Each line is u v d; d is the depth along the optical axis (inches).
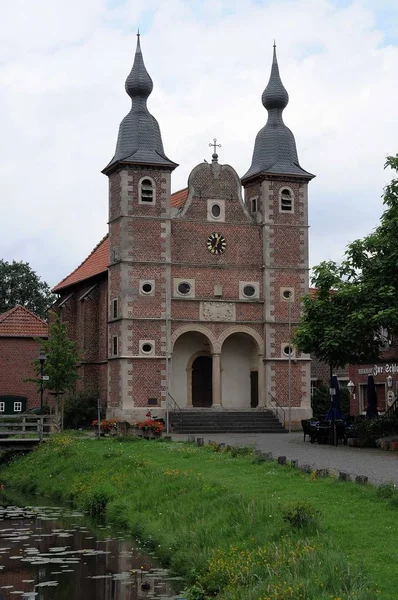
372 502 954.1
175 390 2497.5
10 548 1069.1
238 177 2514.8
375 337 1846.7
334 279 1812.3
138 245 2401.6
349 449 1690.5
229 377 2551.7
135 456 1569.9
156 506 1189.7
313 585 695.7
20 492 1678.2
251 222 2517.2
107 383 2497.5
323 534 832.9
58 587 892.0
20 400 2994.6
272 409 2458.2
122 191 2401.6
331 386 1883.6
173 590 869.2
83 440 1979.6
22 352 3014.3
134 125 2444.6
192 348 2524.6
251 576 770.8
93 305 2659.9
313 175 2549.2
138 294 2393.0
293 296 2519.7
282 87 2576.3
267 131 2571.4
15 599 854.5
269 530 879.7
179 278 2437.3
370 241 1784.0
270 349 2485.2
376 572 722.8
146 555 1019.3
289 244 2527.1
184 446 1683.1
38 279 4471.0
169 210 2431.1
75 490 1485.0
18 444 2015.3
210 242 2472.9
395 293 1716.3
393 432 1764.3
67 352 2315.5
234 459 1417.3
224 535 930.1
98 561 995.3
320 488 1063.0
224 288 2477.9
